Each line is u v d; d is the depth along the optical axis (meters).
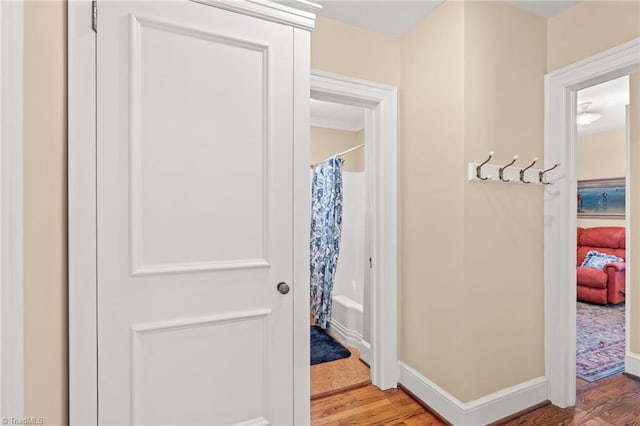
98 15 1.04
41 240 0.84
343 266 3.56
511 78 1.87
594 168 5.27
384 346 2.16
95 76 1.04
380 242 2.17
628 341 2.34
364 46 2.10
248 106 1.25
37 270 0.81
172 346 1.15
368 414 1.89
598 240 4.97
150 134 1.11
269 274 1.29
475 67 1.76
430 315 1.96
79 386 1.03
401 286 2.21
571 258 1.93
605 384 2.21
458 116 1.76
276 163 1.30
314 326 3.37
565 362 1.91
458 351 1.77
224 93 1.21
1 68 0.62
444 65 1.85
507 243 1.87
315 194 3.58
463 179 1.73
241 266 1.24
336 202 3.17
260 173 1.28
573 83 1.84
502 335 1.85
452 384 1.81
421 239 2.03
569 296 1.93
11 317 0.64
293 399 1.34
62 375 0.99
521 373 1.91
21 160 0.67
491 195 1.82
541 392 1.95
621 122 4.66
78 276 1.02
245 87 1.25
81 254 1.02
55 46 0.92
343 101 2.13
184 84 1.16
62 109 0.98
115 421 1.07
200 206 1.18
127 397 1.09
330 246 3.21
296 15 1.33
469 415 1.73
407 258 2.15
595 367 2.48
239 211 1.24
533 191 1.95
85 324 1.03
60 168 0.97
